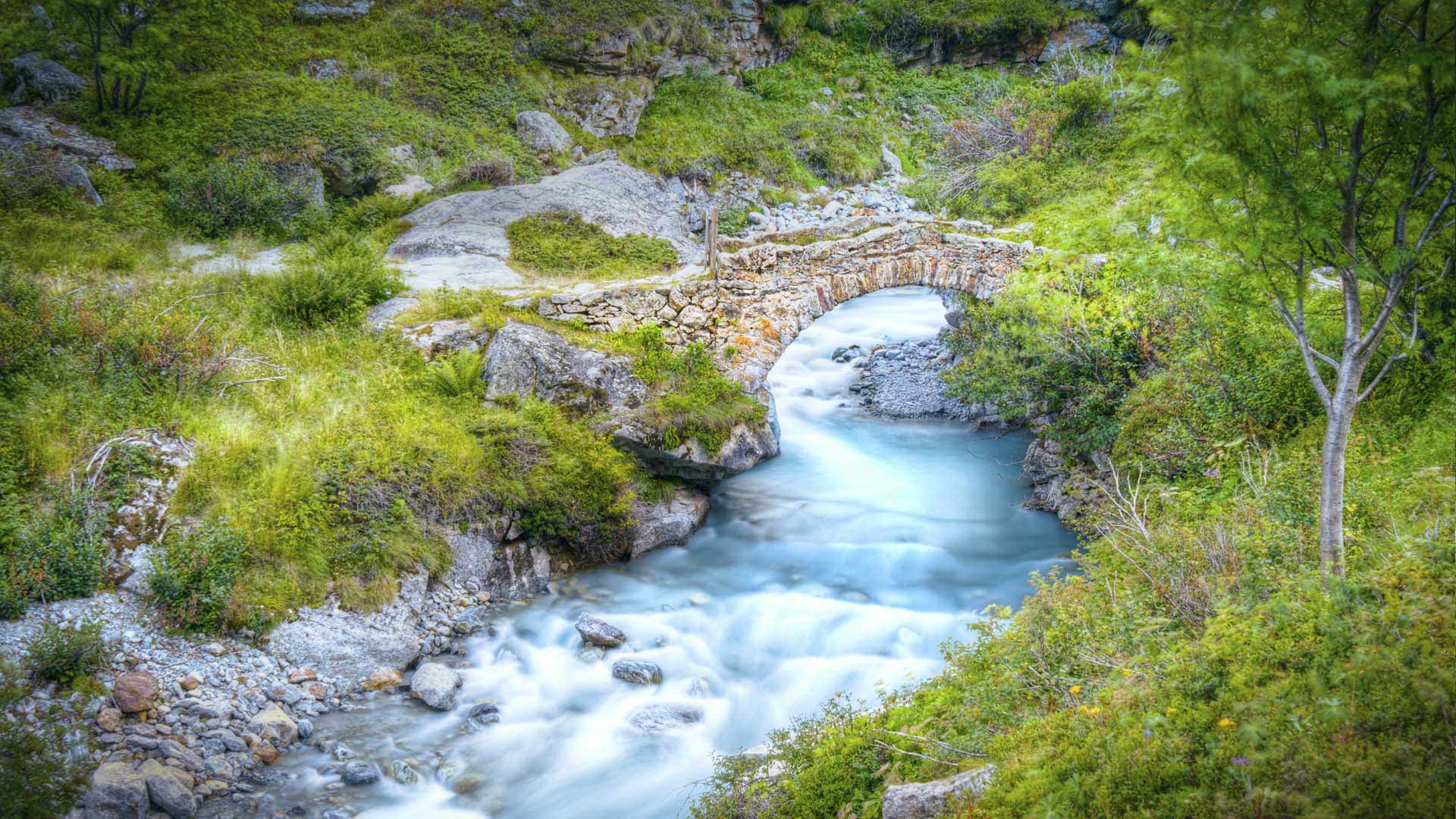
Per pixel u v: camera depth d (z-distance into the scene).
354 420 11.12
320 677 8.85
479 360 12.59
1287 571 6.55
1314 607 5.66
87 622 7.90
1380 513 7.18
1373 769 4.13
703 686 9.18
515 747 8.21
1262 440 9.70
